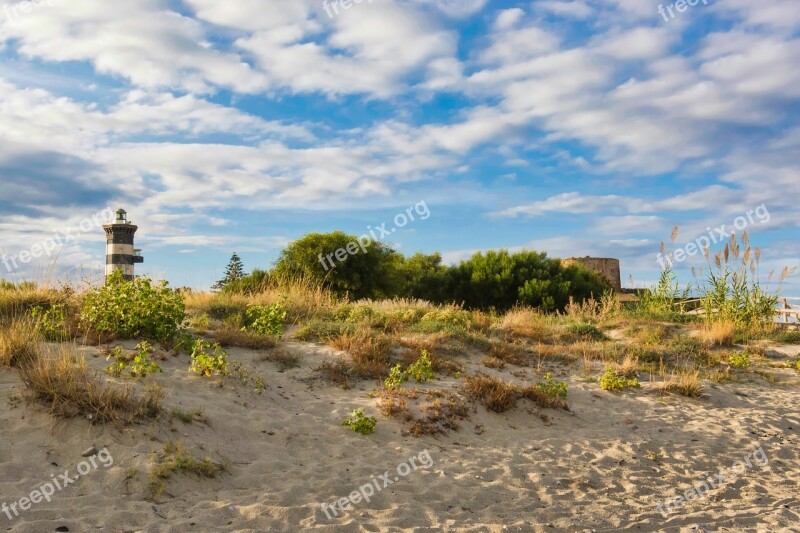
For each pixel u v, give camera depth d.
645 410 10.94
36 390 6.85
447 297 36.69
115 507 5.45
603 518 6.46
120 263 39.16
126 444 6.46
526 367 13.16
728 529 6.36
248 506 5.78
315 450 7.62
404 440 8.34
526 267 35.81
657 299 22.19
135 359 8.33
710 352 15.65
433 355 11.98
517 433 9.23
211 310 14.98
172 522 5.30
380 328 14.94
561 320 19.91
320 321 14.02
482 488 7.01
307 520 5.69
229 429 7.57
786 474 8.43
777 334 17.86
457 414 9.37
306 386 9.97
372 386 10.29
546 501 6.89
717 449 9.24
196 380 8.80
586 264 44.19
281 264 27.14
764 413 11.20
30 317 10.35
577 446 8.84
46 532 4.92
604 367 13.69
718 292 19.44
